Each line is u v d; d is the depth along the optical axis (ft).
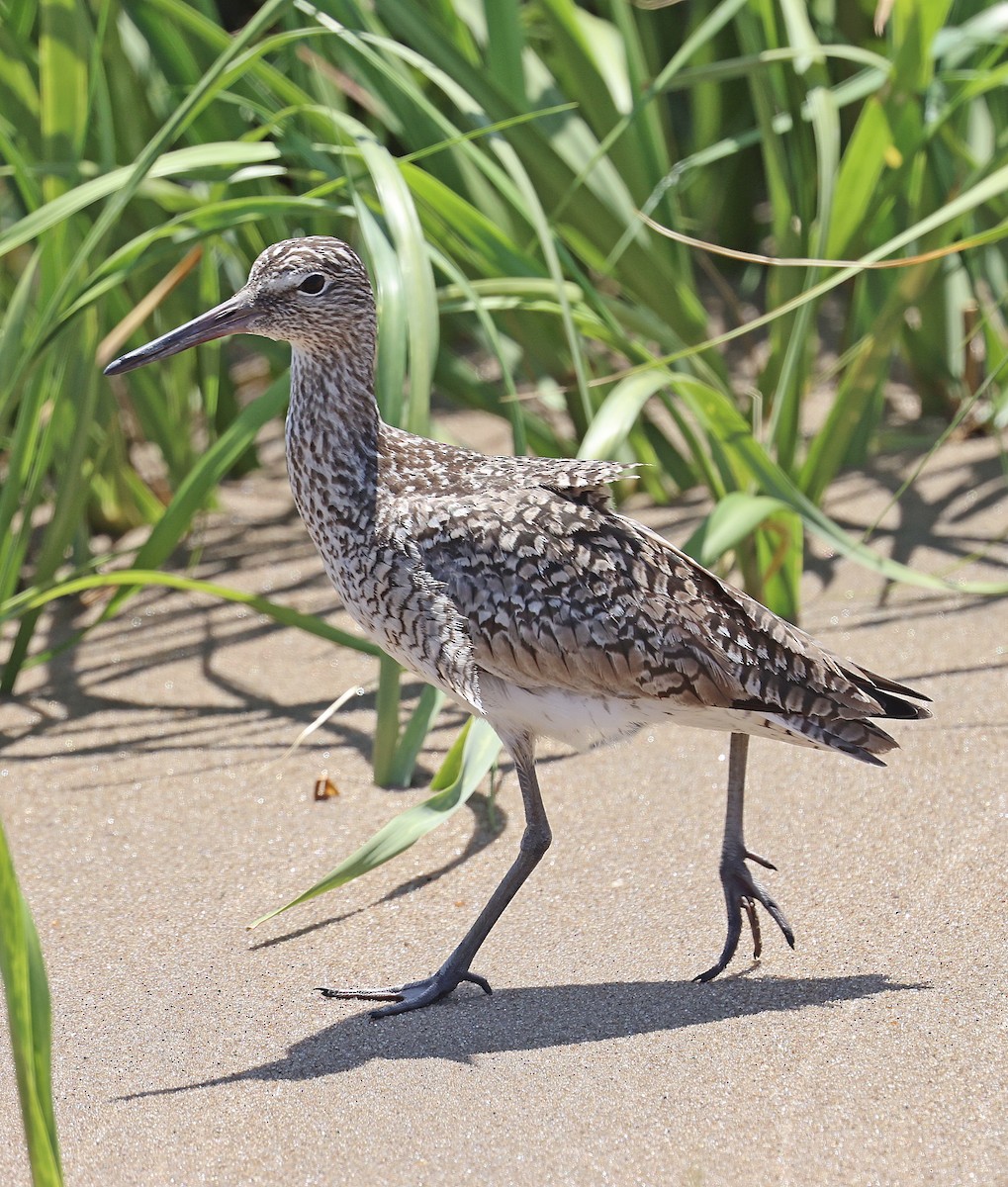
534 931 28.02
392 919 28.73
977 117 47.70
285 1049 24.49
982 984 24.43
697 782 32.60
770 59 38.32
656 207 44.62
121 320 42.34
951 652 36.68
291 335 28.02
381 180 32.89
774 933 27.17
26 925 18.62
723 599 26.43
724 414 34.78
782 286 42.39
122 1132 22.33
